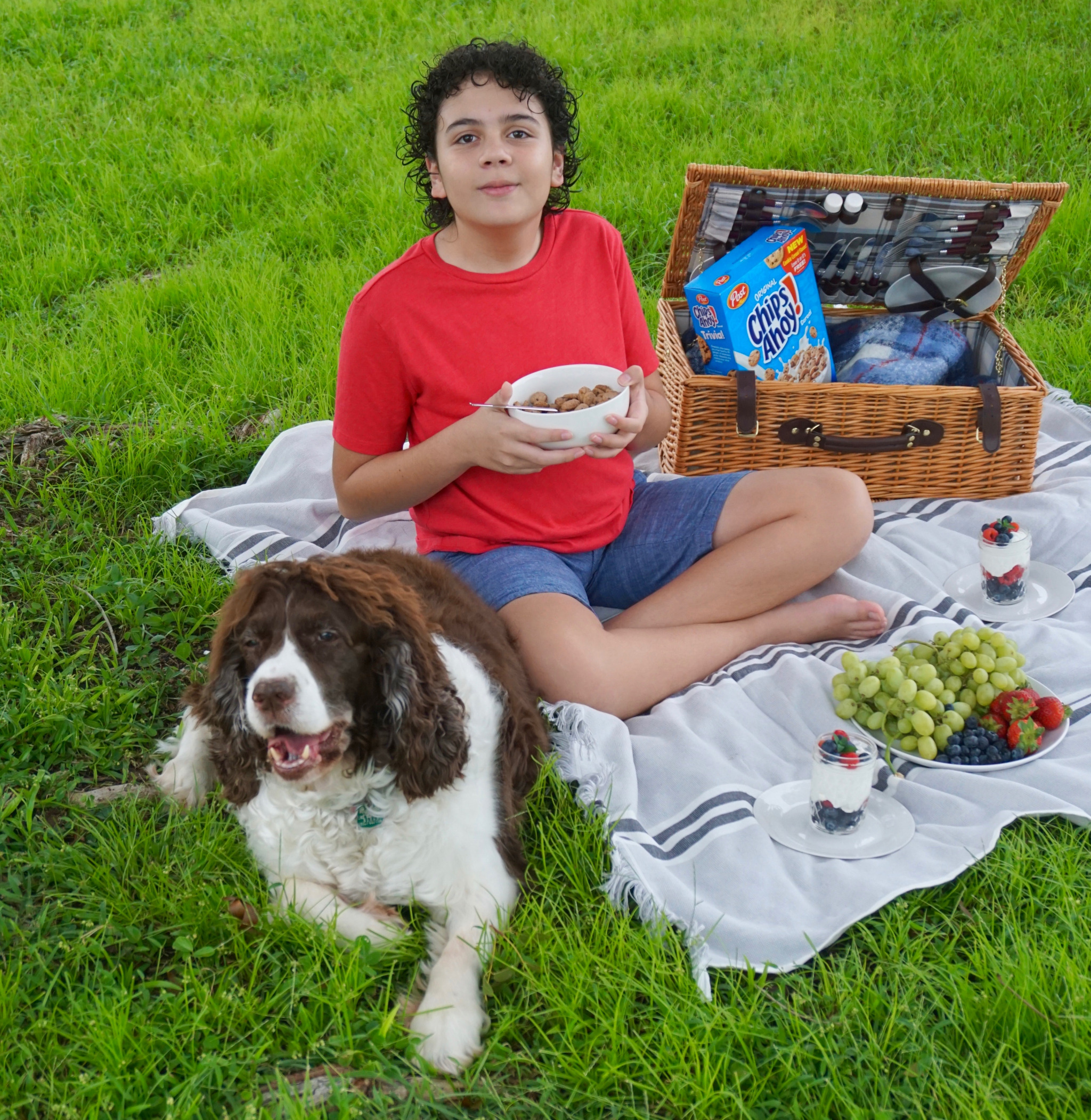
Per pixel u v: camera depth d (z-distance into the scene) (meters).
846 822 2.54
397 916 2.37
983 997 2.05
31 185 6.61
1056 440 4.25
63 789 2.70
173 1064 2.02
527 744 2.67
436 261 2.99
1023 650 3.11
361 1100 1.92
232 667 2.33
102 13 9.64
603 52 8.02
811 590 3.45
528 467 2.86
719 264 3.74
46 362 4.75
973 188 3.70
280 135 7.21
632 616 3.19
